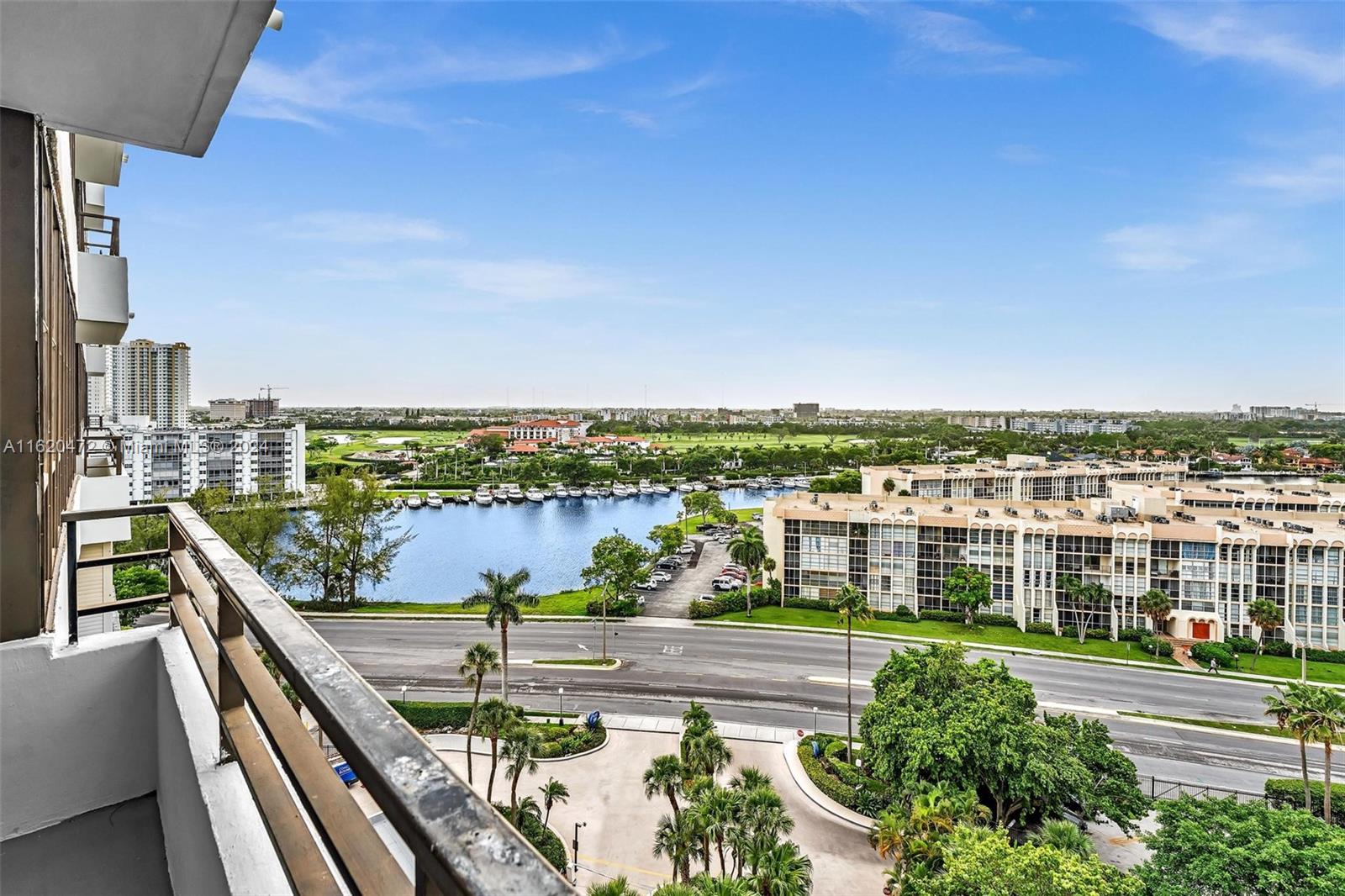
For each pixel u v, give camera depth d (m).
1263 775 27.11
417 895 0.64
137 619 28.80
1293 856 15.84
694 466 134.12
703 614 46.00
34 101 2.07
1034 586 44.44
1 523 2.25
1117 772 21.80
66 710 2.35
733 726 29.53
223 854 1.48
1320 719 22.98
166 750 2.31
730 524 83.88
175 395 132.50
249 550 46.78
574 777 25.23
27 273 2.24
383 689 32.38
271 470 93.06
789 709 31.36
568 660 37.25
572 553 70.62
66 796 2.34
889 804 22.55
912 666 24.25
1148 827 23.20
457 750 27.00
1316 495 60.00
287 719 1.21
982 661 24.56
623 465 133.62
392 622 44.28
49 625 2.65
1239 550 41.94
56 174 3.97
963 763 20.75
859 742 27.91
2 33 1.67
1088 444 164.12
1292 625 41.31
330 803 0.95
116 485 8.08
